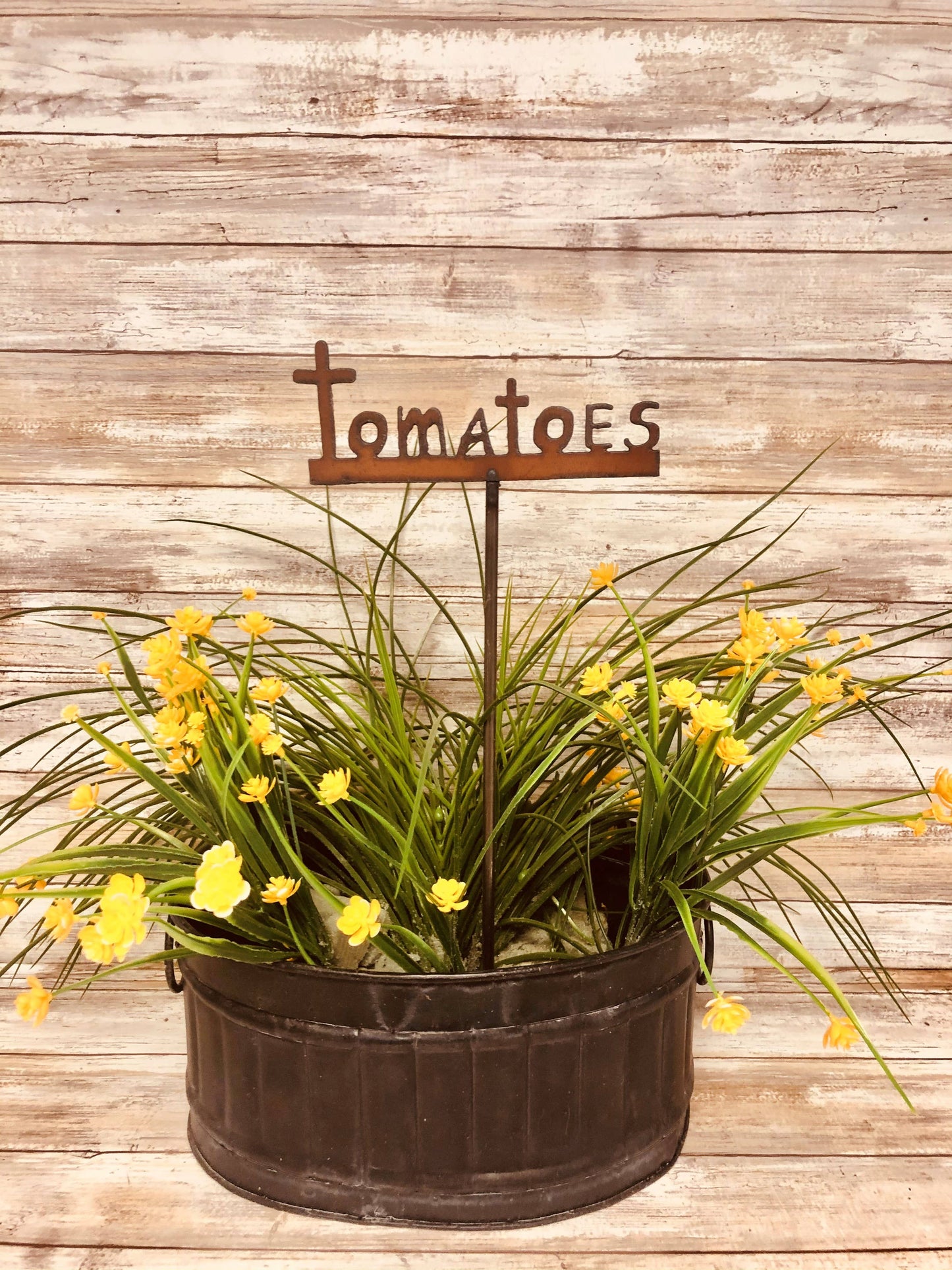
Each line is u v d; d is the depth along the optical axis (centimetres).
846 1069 100
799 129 100
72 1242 81
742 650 80
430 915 79
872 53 99
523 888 88
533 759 86
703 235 102
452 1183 80
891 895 114
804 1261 79
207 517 106
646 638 88
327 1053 78
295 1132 80
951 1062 101
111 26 97
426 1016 76
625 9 98
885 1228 82
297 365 104
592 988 78
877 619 109
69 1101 95
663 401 105
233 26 97
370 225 101
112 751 77
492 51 98
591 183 101
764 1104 95
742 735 80
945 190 101
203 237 101
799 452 106
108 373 104
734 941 112
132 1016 106
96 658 109
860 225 102
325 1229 82
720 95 99
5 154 99
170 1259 79
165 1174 87
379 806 83
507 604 95
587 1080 80
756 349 104
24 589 107
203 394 104
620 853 94
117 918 66
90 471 105
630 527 106
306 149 100
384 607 108
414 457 74
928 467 106
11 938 111
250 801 75
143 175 100
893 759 111
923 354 104
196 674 77
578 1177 82
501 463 74
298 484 105
